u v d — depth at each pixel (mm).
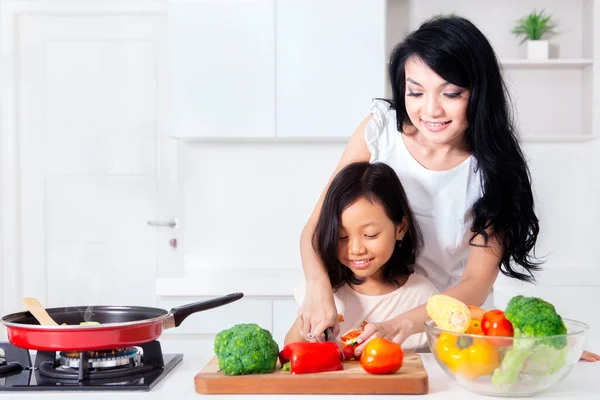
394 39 3334
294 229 3375
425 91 1450
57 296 3496
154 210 3482
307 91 2990
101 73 3492
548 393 1144
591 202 3264
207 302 1358
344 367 1226
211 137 3041
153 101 3492
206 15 2994
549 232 3330
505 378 1075
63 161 3502
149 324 1240
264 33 2984
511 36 3318
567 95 3311
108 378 1244
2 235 3488
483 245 1655
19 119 3500
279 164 3367
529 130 3316
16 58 3490
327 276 1535
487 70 1447
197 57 2998
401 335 1341
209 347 1819
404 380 1131
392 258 1641
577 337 1068
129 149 3492
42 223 3506
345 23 2975
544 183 3332
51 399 1154
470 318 1144
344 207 1426
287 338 1655
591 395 1132
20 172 3506
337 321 1463
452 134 1492
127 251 3482
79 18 3490
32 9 3473
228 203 3381
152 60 3488
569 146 3322
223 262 3383
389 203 1444
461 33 1411
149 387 1188
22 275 3502
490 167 1567
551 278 2871
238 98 3002
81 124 3502
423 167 1717
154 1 3459
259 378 1146
